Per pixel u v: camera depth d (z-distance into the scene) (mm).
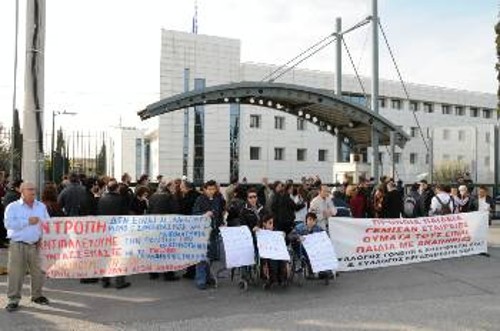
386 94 77250
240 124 66188
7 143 43750
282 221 11727
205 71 63719
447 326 7777
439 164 65625
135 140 86125
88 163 40750
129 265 10289
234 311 8578
